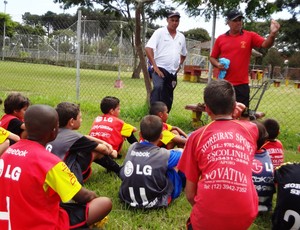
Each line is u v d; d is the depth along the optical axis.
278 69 22.12
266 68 21.41
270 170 3.02
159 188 3.08
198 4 5.99
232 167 2.14
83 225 2.40
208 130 2.27
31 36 26.19
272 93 15.45
